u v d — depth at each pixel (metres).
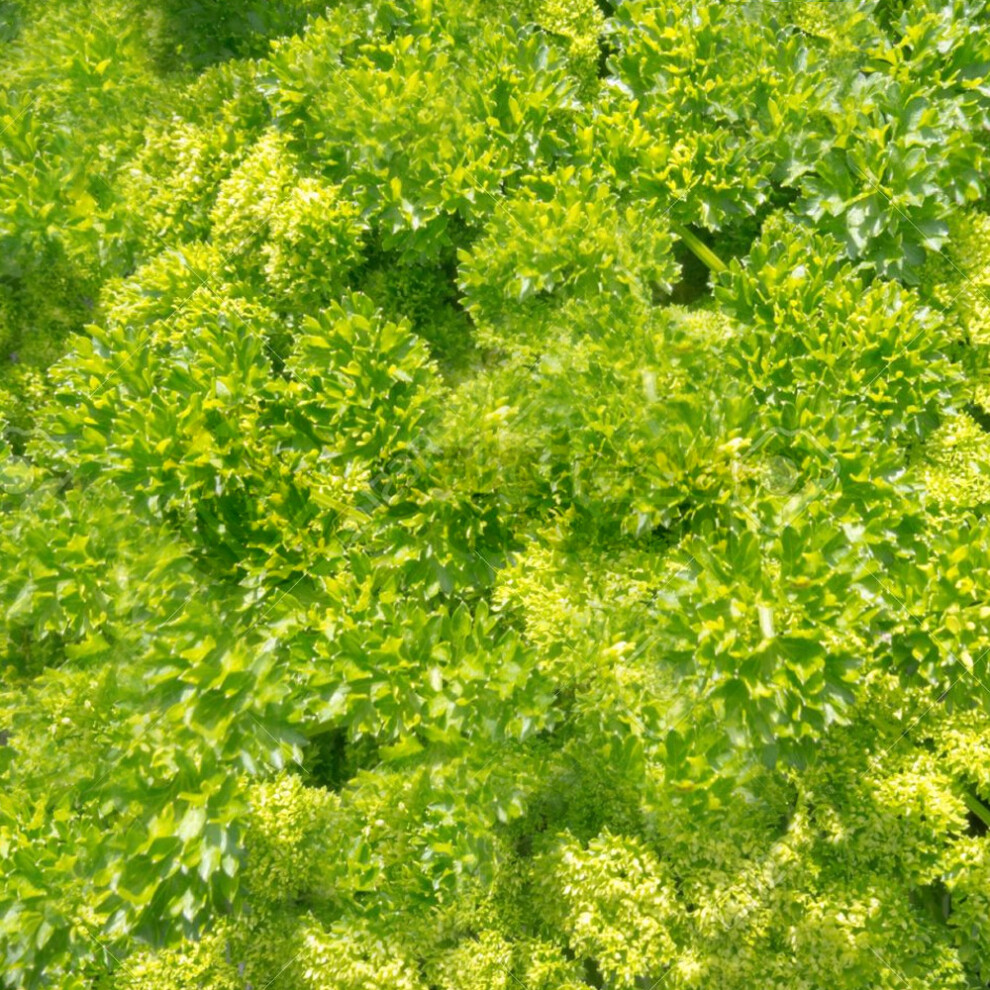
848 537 0.33
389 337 0.36
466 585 0.36
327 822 0.34
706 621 0.31
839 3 0.40
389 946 0.33
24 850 0.34
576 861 0.32
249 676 0.34
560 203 0.37
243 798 0.33
